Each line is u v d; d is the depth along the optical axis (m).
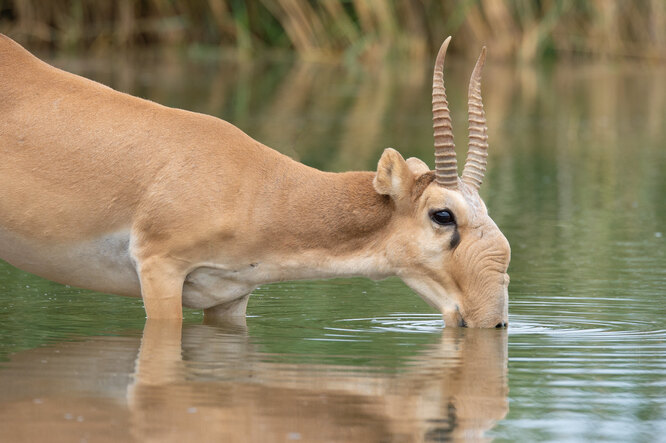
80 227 16.81
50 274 17.42
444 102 16.53
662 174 35.53
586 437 11.46
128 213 16.81
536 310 18.34
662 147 41.53
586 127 46.12
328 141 38.88
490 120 47.09
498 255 16.64
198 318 17.73
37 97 17.12
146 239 16.78
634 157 38.94
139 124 17.03
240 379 13.37
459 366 14.30
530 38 62.97
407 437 11.36
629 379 13.77
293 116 44.78
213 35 62.84
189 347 15.23
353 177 17.36
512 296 19.47
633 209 29.66
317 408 12.21
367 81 57.12
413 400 12.62
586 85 58.44
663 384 13.54
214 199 16.72
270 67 60.47
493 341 15.93
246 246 16.88
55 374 13.43
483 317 16.69
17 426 11.40
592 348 15.56
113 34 59.69
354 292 19.98
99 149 16.84
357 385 13.20
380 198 17.06
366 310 18.41
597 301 19.09
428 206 16.66
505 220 27.67
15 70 17.25
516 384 13.45
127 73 52.28
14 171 16.78
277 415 11.92
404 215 16.94
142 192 16.75
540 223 27.34
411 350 15.26
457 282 16.80
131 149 16.84
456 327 16.84
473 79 17.06
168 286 16.75
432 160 35.06
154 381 13.17
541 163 37.34
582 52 66.38
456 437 11.38
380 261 17.06
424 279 16.98
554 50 66.31
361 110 47.75
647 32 66.06
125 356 14.52
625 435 11.54
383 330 16.75
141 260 16.81
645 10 65.81
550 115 48.84
